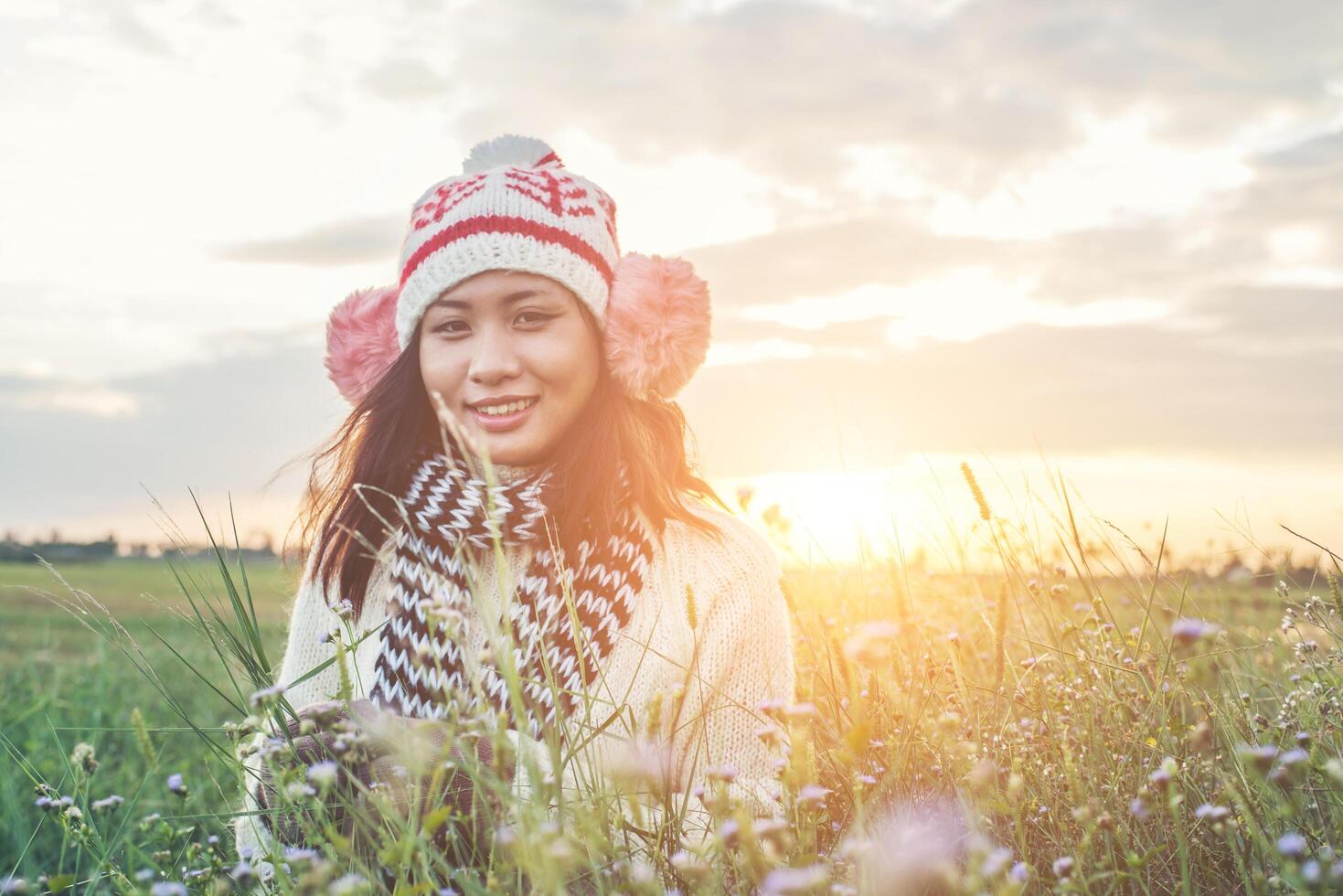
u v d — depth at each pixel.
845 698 2.16
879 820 1.70
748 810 1.98
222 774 3.39
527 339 2.44
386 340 2.76
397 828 1.71
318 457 2.90
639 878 1.41
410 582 2.41
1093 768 1.85
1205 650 1.90
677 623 2.36
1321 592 2.44
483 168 2.72
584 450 2.47
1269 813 1.72
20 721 4.10
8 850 3.04
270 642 3.84
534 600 2.35
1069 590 2.66
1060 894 1.44
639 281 2.51
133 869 1.81
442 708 2.09
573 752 1.71
